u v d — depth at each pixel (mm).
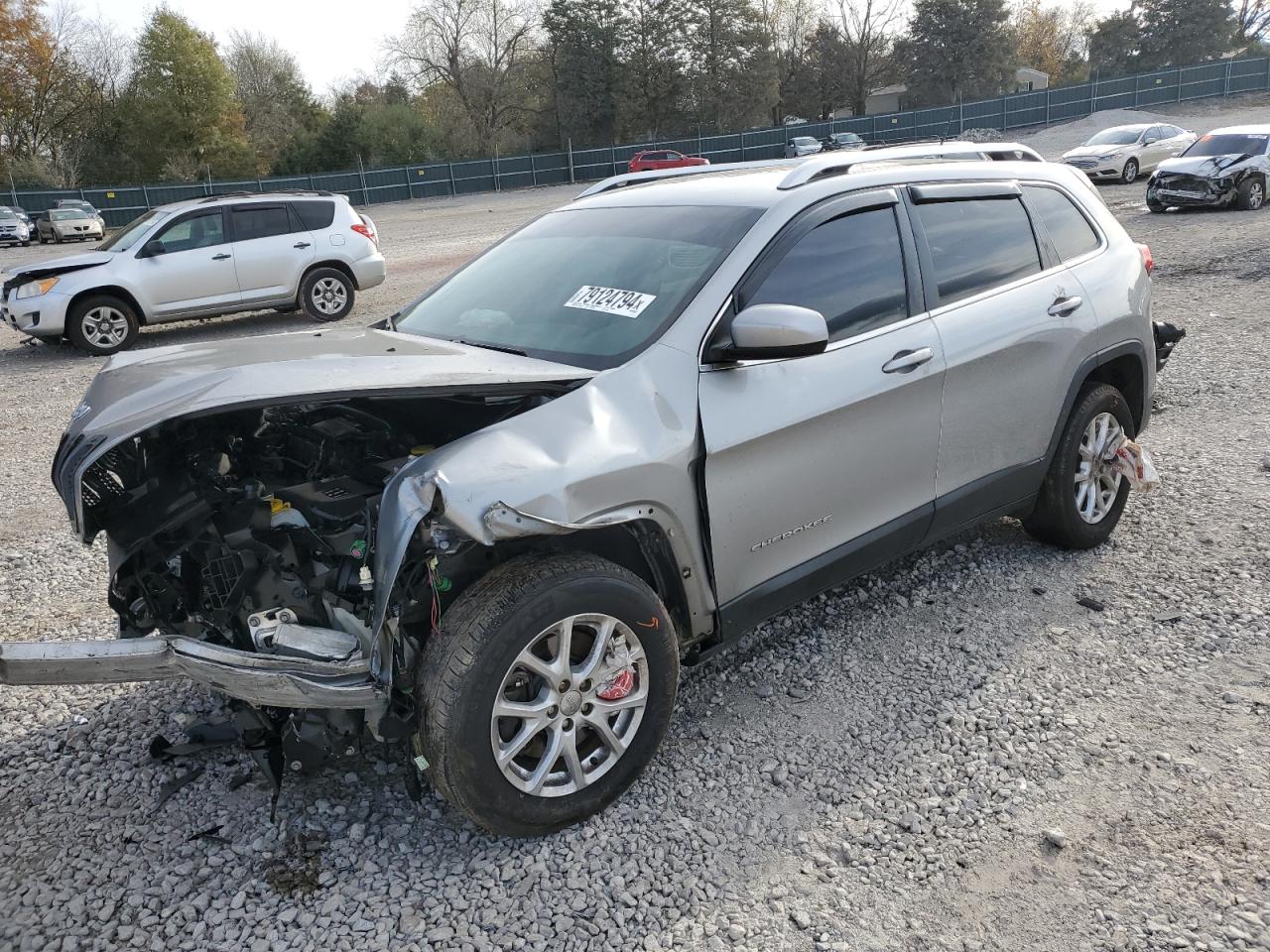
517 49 64875
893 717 3406
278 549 2836
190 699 3627
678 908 2572
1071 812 2891
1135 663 3701
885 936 2463
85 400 2895
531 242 4086
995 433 4004
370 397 2596
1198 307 10117
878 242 3633
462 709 2535
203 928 2516
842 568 3541
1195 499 5254
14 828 2926
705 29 62500
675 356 3043
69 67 57469
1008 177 4305
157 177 58000
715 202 3629
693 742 3291
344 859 2762
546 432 2719
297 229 13070
